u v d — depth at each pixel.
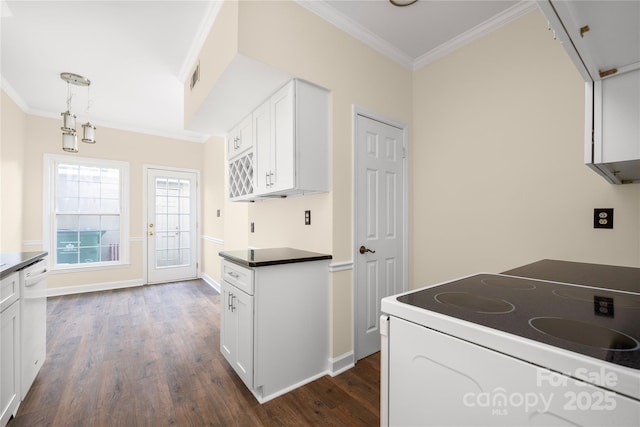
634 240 1.54
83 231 4.27
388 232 2.43
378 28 2.19
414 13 2.04
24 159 3.75
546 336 0.62
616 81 1.02
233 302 1.97
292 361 1.87
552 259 1.83
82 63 2.77
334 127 2.06
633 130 0.99
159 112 4.01
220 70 1.87
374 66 2.34
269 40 1.75
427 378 0.76
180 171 5.08
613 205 1.61
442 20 2.11
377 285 2.34
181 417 1.59
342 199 2.11
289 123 1.92
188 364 2.17
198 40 2.37
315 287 1.98
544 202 1.88
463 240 2.30
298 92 1.92
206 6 2.04
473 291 1.01
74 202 4.20
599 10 0.67
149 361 2.21
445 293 0.99
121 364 2.16
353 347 2.15
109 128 4.44
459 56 2.33
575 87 1.76
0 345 1.44
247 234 3.46
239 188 2.71
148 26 2.25
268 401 1.73
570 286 1.09
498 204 2.10
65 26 2.25
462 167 2.31
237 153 2.70
